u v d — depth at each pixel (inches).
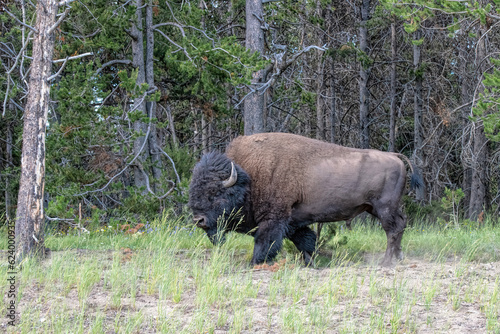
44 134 863.1
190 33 1968.5
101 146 1594.5
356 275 792.9
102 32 1729.8
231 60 1599.4
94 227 1392.7
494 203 2719.0
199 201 900.0
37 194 856.9
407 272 828.6
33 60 857.5
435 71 2637.8
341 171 919.0
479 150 2069.4
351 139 2886.3
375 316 590.2
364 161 928.9
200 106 2144.4
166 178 1831.9
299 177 916.0
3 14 1817.2
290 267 856.9
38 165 854.5
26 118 854.5
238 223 920.9
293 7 1950.1
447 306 639.1
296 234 984.9
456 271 803.4
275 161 917.2
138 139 1847.9
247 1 1590.8
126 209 1615.4
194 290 714.2
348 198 922.1
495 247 1069.1
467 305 642.2
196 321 560.1
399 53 2751.0
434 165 2723.9
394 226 928.9
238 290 689.6
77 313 612.1
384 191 926.4
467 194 2731.3
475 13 1252.5
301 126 2928.2
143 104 1875.0
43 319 589.3
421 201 2406.5
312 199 919.7
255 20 1585.9
